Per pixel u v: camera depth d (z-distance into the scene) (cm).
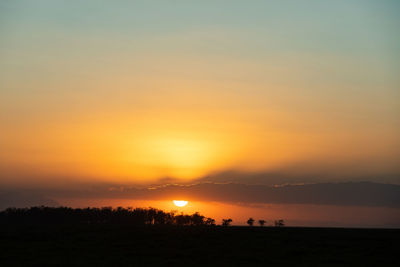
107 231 7781
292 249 6194
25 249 6003
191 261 5375
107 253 5831
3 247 6109
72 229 8050
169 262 5278
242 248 6269
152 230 7919
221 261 5384
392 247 6425
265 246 6431
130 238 7038
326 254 5881
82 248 6156
